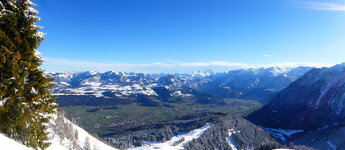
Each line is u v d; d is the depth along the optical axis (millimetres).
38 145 23219
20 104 20453
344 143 136000
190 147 131000
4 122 19688
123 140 157625
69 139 53750
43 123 25250
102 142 102625
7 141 14211
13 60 19203
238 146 143125
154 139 156500
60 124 57000
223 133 160750
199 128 177125
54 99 24031
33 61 22453
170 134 167750
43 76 22953
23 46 21016
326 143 151500
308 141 171875
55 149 32125
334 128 163000
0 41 19047
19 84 19656
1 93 18391
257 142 156375
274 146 128000
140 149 136000
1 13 19359
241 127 180375
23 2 21812
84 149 62438
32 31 21484
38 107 21938
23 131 21406
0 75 18688
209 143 142750
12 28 20125
